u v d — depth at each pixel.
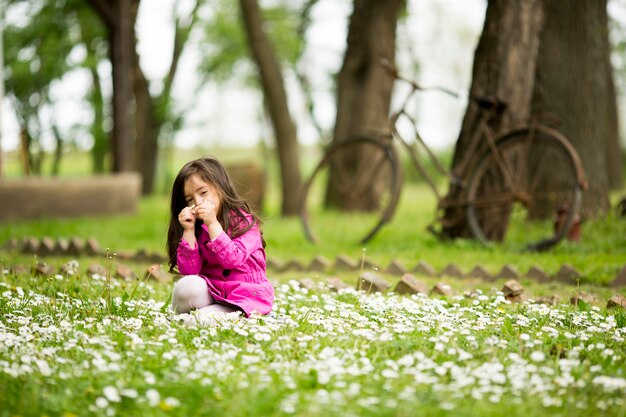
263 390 2.88
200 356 3.32
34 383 2.97
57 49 22.77
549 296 5.44
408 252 8.16
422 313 4.34
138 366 3.25
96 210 14.34
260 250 4.39
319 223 12.52
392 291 5.65
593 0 11.02
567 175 11.02
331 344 3.69
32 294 4.80
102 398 2.77
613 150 18.12
